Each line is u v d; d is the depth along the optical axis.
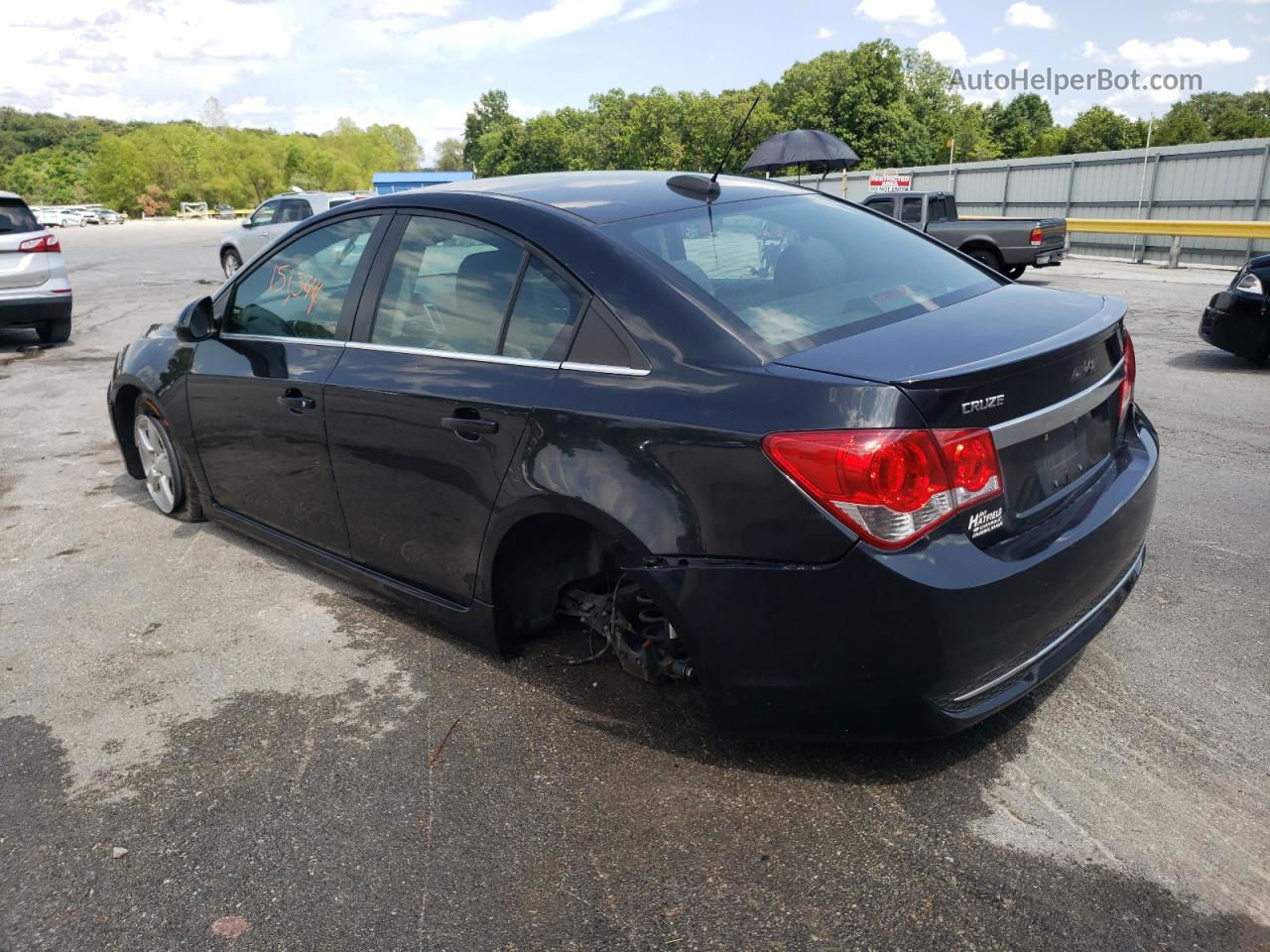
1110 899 2.14
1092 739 2.74
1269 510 4.55
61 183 161.00
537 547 3.03
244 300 3.98
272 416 3.67
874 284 2.90
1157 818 2.40
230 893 2.26
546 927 2.13
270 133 168.50
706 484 2.34
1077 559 2.44
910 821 2.42
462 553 3.06
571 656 3.29
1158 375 7.85
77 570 4.23
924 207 17.44
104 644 3.54
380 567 3.47
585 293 2.73
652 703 2.98
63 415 7.32
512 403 2.78
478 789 2.61
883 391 2.16
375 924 2.15
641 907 2.17
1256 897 2.13
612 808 2.51
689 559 2.39
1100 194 22.55
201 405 4.09
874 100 69.44
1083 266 19.22
